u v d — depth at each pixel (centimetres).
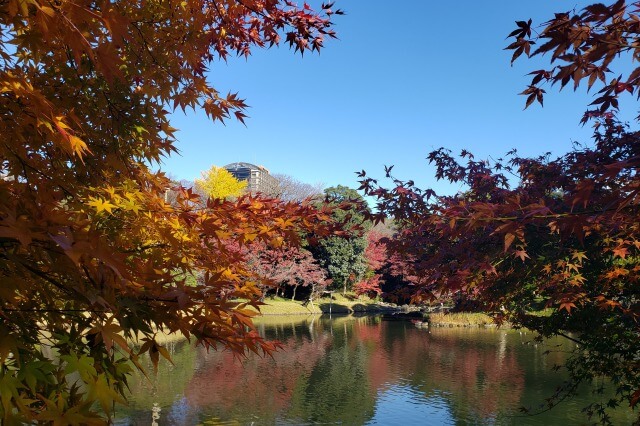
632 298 404
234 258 235
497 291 448
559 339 1925
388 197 423
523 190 450
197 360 1459
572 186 415
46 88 226
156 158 278
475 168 501
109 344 146
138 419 891
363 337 2077
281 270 3203
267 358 1538
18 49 215
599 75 177
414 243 448
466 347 1783
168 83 260
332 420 928
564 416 909
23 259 155
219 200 231
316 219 265
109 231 221
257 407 998
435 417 948
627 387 394
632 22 161
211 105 269
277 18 269
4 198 142
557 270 412
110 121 244
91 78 235
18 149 184
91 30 182
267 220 240
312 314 3331
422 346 1816
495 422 909
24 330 168
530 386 1176
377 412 983
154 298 172
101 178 249
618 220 265
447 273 406
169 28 257
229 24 285
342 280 4075
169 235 207
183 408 971
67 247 124
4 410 127
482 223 284
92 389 145
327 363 1484
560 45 166
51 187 213
